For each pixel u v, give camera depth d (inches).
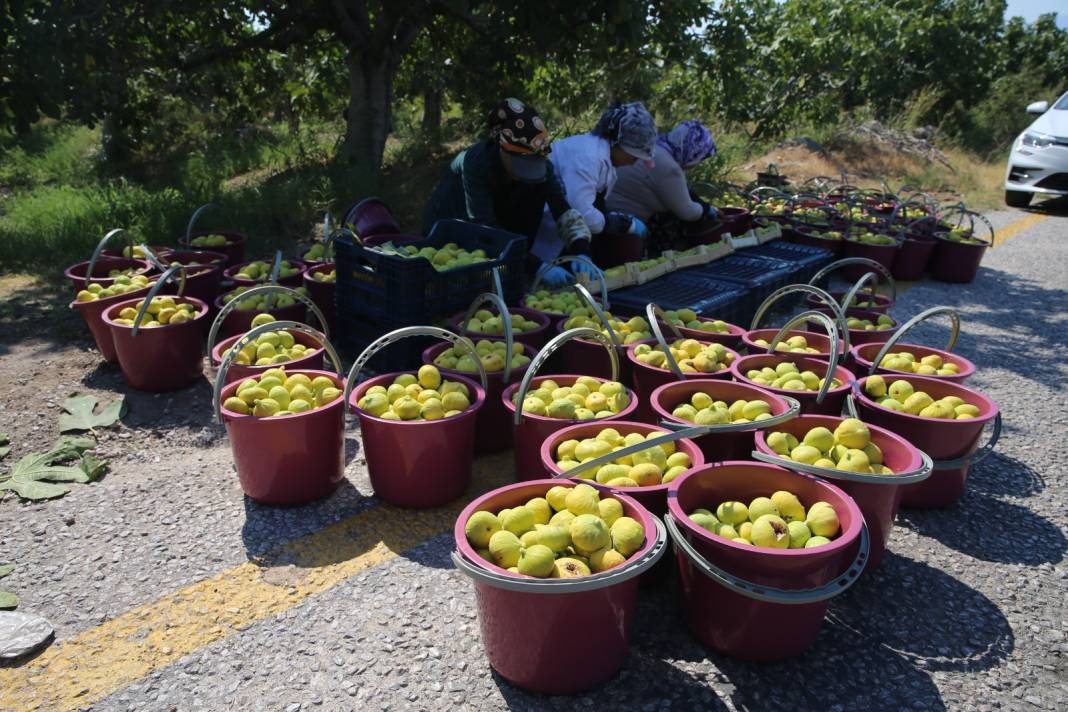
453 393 136.3
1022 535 135.0
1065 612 115.0
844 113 746.2
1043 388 202.8
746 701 96.4
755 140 655.8
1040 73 1029.8
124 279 202.4
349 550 125.6
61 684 97.3
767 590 93.2
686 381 140.9
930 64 862.5
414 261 173.9
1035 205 518.6
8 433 162.2
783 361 156.1
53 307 241.0
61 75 281.6
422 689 97.2
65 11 279.0
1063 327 257.6
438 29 454.9
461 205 231.3
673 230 294.5
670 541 114.0
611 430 122.2
